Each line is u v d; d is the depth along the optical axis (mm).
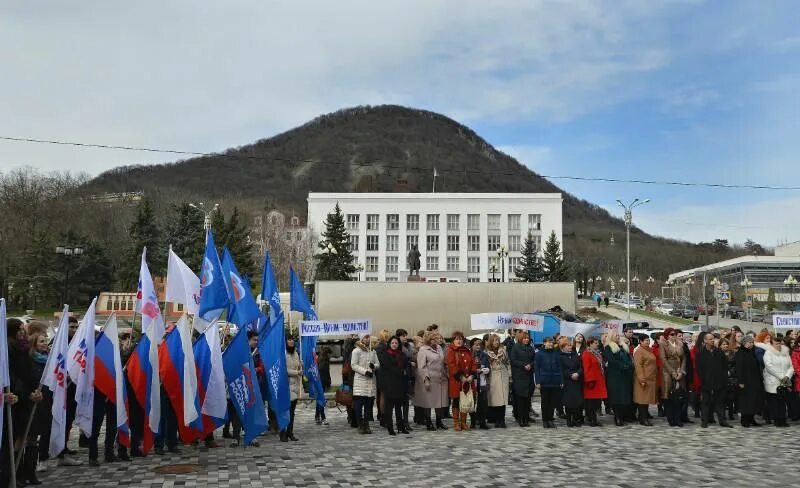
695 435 14234
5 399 8875
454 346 15578
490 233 105312
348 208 106000
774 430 15000
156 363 11867
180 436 12344
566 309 36469
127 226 90500
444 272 97875
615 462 11203
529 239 99438
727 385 15516
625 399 15781
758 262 116188
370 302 35375
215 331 12672
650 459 11461
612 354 15930
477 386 15570
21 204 87375
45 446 11047
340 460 11547
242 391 12891
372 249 105562
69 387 11469
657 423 16422
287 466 11062
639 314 78375
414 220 105938
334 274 85562
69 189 102312
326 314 35000
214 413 12391
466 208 105688
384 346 15055
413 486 9555
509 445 13000
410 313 35625
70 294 71875
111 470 10859
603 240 193625
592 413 15758
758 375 15586
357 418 14922
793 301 96500
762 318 71625
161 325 12992
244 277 15984
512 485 9586
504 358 16047
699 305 86812
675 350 15969
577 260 143500
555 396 15828
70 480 10102
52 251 71375
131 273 75062
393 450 12547
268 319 14922
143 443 12430
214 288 14305
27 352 9852
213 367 12430
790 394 16734
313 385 16578
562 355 15711
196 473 10555
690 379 16609
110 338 11414
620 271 164250
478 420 15734
